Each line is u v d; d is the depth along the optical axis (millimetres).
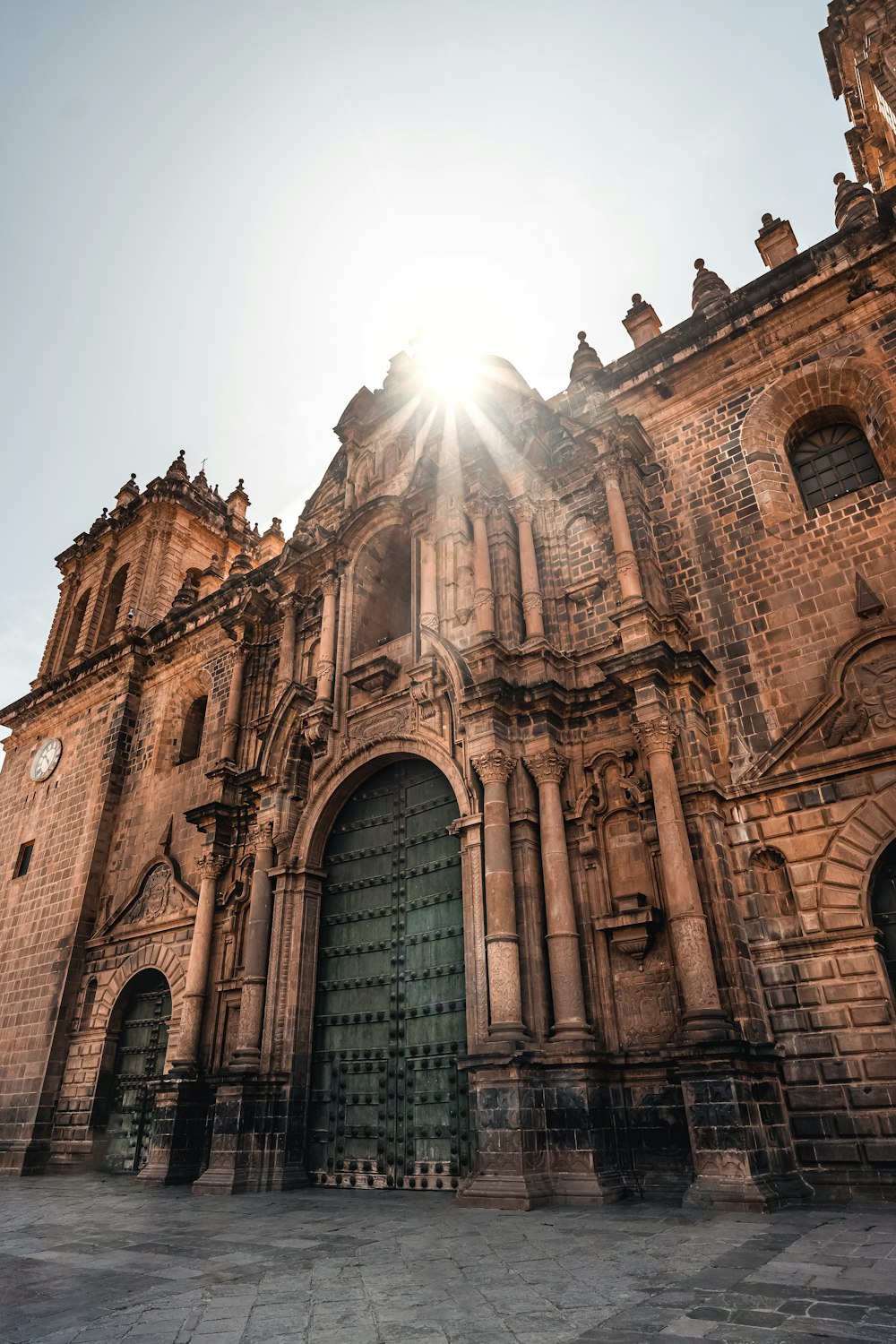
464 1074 15047
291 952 18344
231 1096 16828
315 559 23344
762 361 18312
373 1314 6242
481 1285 7098
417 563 20469
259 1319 6215
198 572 36281
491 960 14094
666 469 18688
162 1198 15367
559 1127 12719
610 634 17266
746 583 16375
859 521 15578
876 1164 11672
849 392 17250
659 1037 13445
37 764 31719
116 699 29844
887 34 23750
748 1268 7199
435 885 17141
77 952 25188
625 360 20281
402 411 23594
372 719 19594
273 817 19734
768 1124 11867
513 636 17562
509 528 19047
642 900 14219
